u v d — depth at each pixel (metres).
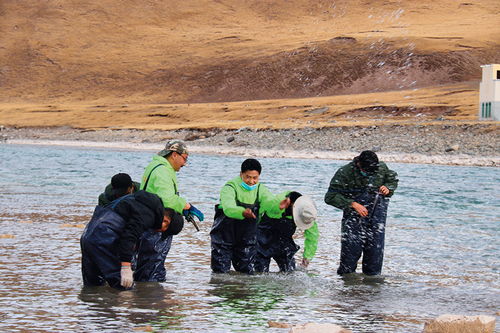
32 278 12.23
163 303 10.61
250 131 86.38
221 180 38.12
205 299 10.98
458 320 8.82
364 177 13.34
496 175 44.12
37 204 24.28
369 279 12.90
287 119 123.00
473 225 20.59
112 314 9.83
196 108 154.00
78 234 17.33
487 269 13.94
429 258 15.14
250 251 13.45
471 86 180.00
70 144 96.56
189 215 12.98
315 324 8.50
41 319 9.45
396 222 21.31
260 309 10.34
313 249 14.02
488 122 75.44
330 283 12.52
